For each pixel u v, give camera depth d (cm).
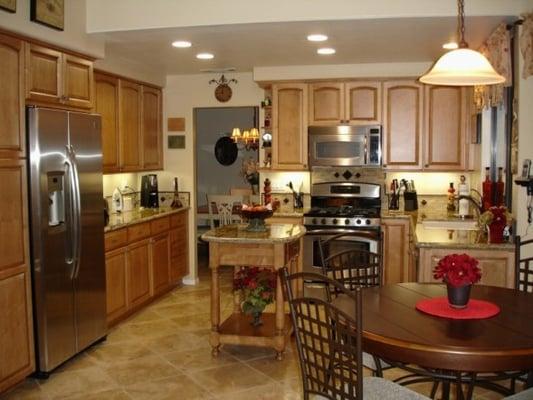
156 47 481
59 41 377
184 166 654
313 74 587
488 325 241
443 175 618
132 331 481
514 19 363
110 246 471
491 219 386
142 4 392
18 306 350
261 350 435
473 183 586
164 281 591
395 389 245
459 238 401
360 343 205
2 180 333
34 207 358
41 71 367
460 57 294
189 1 384
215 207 778
